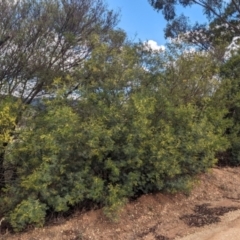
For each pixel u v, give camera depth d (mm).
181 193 6434
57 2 7281
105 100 5828
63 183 5301
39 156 5246
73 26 7391
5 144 5375
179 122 6227
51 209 5422
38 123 5527
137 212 5703
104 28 7684
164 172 5875
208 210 5859
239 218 5449
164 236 4988
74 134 5227
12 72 6766
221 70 8875
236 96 8477
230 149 8656
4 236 5035
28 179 5031
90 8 7730
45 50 7066
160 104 6164
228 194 6727
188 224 5359
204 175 7359
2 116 5168
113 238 4957
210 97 7676
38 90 6922
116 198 5379
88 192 5344
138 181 5824
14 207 5254
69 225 5242
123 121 5582
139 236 5004
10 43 6766
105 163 5496
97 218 5391
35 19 7023
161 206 5945
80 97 5793
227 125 7926
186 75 6984
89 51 7371
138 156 5598
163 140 5684
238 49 9422
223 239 4773
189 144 6055
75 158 5410
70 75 6613
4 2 6730
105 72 5980
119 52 6426
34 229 5148
